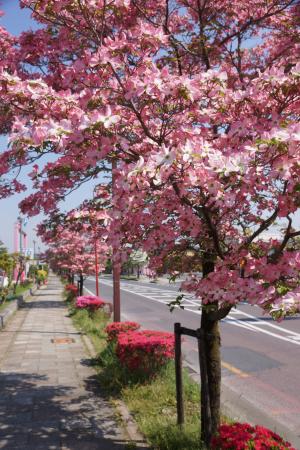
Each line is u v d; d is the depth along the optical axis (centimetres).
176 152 345
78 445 529
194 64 580
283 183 373
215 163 318
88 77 404
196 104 416
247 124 367
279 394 788
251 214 481
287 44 579
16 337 1342
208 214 411
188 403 653
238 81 561
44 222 568
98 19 469
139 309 2286
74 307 2077
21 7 473
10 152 430
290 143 304
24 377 851
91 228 560
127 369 777
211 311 480
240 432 394
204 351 487
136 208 405
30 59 553
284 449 372
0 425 596
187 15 629
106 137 373
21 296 2695
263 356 1080
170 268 479
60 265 2811
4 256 2656
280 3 568
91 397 720
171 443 502
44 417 627
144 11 528
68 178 487
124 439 546
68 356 1048
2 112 403
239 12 589
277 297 340
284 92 377
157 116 450
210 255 456
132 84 372
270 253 423
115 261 436
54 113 391
